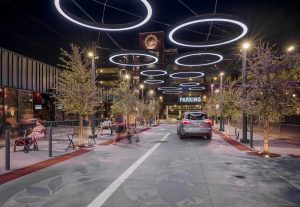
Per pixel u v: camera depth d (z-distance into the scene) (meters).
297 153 12.81
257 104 12.50
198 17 16.44
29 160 10.94
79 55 16.00
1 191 6.82
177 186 7.28
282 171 9.05
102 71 69.19
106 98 53.94
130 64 32.19
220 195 6.53
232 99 23.00
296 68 11.98
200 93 92.25
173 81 89.88
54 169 9.30
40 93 36.31
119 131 17.47
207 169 9.38
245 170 9.21
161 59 66.25
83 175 8.47
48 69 38.62
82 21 16.34
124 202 6.06
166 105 93.94
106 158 11.56
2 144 16.36
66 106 15.46
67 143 16.75
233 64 61.16
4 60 28.59
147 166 9.89
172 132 28.89
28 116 33.22
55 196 6.45
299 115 18.08
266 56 12.20
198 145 16.41
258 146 15.66
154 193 6.69
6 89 28.97
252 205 5.88
